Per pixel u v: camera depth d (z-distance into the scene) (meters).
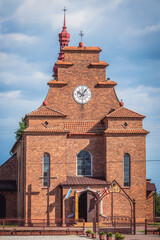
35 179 67.56
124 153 69.75
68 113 72.06
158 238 53.22
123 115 70.06
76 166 70.38
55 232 56.81
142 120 70.56
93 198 67.56
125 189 69.19
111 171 69.19
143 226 68.25
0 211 76.25
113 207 68.12
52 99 72.00
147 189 73.75
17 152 80.12
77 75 73.06
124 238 52.19
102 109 72.81
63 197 67.00
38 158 68.00
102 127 72.00
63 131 68.44
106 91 73.31
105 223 63.16
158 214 87.75
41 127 68.56
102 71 73.75
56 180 67.81
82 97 72.62
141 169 69.81
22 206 69.25
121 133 69.62
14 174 79.56
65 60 73.31
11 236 54.75
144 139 70.19
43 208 67.25
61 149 68.44
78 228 63.53
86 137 71.12
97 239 52.09
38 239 51.59
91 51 73.88
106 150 69.38
